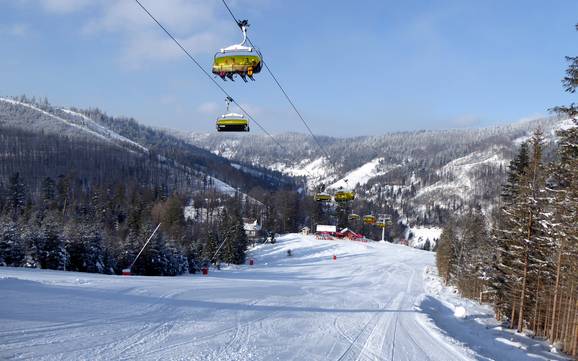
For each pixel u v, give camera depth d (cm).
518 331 2900
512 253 2928
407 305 3050
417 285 5134
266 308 2033
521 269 2938
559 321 2725
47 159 19500
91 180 17975
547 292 2797
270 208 14700
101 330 1212
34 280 2112
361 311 2392
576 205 2227
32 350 962
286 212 14488
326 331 1627
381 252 9975
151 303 1758
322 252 9806
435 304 3650
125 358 983
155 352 1057
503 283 3284
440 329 2158
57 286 1944
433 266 7788
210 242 8006
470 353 1562
